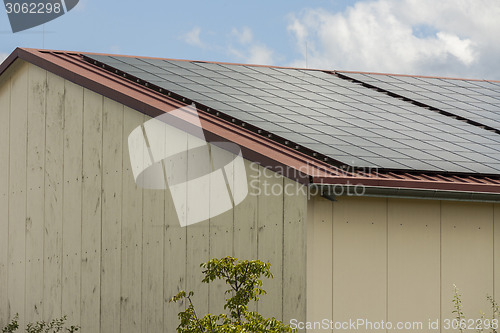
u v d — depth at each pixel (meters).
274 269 16.11
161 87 21.08
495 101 25.81
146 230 19.41
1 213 27.09
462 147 19.39
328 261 15.90
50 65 23.39
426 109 23.39
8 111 26.72
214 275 15.34
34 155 24.77
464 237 17.50
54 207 23.50
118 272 20.39
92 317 21.44
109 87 20.62
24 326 25.20
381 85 25.98
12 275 26.16
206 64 25.98
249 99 20.97
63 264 22.92
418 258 16.89
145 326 19.31
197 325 15.15
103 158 21.17
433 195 16.50
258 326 14.45
